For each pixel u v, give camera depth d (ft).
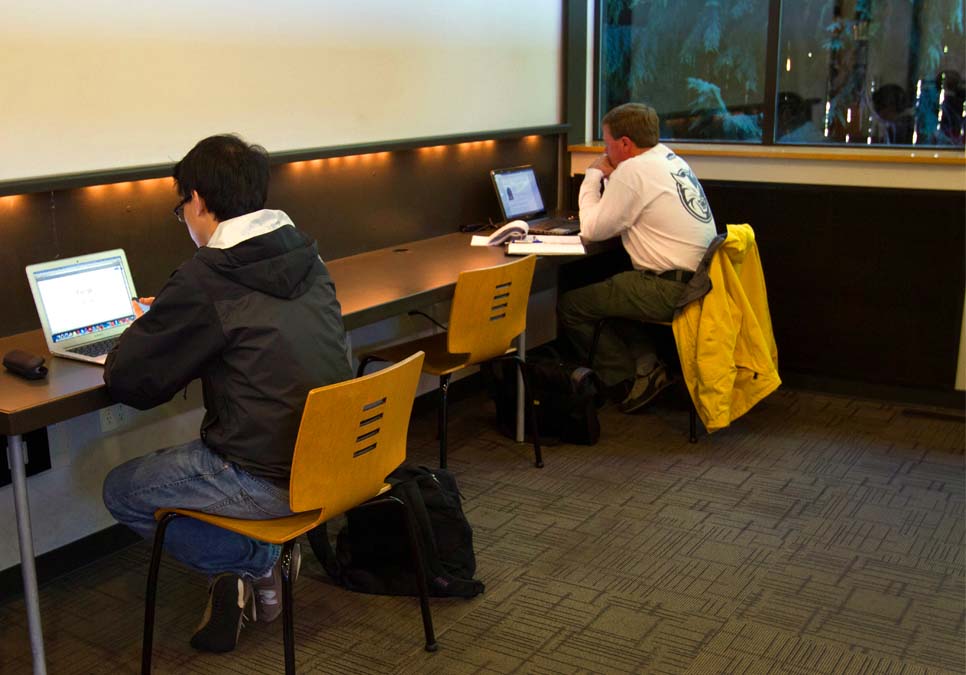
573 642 8.32
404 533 8.93
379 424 7.40
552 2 15.29
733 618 8.67
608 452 12.44
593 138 16.79
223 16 10.36
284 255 7.33
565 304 13.65
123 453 9.99
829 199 13.96
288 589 7.11
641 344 13.88
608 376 13.74
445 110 13.57
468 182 14.15
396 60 12.62
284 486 7.39
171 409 10.42
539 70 15.30
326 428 6.92
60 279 8.44
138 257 9.89
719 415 12.24
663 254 12.67
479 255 12.42
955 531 10.27
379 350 11.63
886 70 14.23
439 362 11.15
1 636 8.53
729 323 12.19
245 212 7.45
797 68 14.83
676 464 12.03
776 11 14.71
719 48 15.37
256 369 7.20
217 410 7.48
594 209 13.06
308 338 7.36
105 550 9.97
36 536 9.30
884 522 10.48
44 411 7.15
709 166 14.83
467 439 12.89
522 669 7.95
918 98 14.12
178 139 10.11
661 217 12.60
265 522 7.41
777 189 14.28
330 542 9.98
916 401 14.06
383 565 9.14
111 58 9.38
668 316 12.76
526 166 14.97
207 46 10.24
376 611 8.82
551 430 12.75
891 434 12.98
